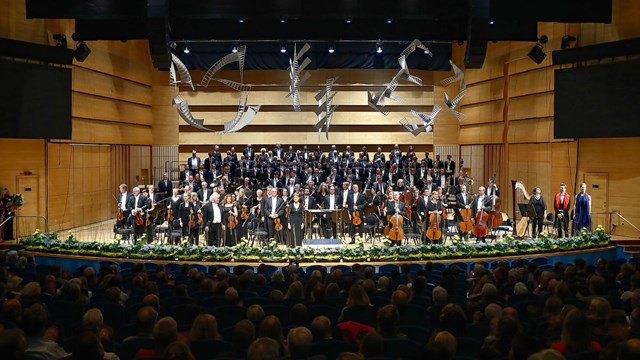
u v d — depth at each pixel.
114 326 7.55
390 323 5.68
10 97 18.91
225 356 5.07
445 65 29.92
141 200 18.67
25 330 5.48
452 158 30.92
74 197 22.95
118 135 26.14
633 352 4.22
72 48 22.12
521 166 25.56
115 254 15.72
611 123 19.94
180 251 15.52
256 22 22.50
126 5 19.55
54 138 19.91
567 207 19.56
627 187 20.36
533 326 6.72
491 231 19.55
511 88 26.09
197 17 20.05
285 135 30.55
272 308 7.41
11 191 20.05
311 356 5.29
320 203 19.97
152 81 29.47
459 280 10.75
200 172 24.73
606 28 20.77
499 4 19.73
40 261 16.06
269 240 18.72
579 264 11.48
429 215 17.97
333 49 25.98
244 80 30.03
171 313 7.50
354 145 30.83
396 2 20.02
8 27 19.67
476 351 5.64
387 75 30.30
